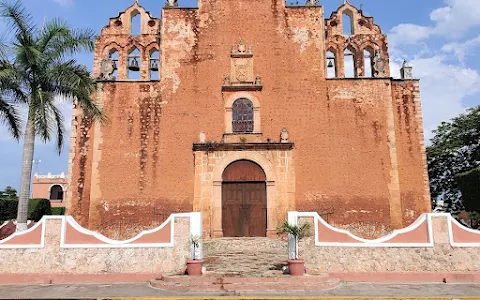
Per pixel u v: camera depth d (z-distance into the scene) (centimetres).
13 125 1681
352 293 1076
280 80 2148
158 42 2259
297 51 2184
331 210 1984
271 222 1969
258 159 2038
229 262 1443
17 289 1167
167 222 1314
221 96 2131
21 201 1434
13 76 1452
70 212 2016
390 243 1266
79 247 1291
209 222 1964
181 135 2084
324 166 2038
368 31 2258
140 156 2056
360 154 2048
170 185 2022
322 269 1261
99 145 2064
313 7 2236
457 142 2867
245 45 2195
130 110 2111
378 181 2016
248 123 2111
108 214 1989
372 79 2133
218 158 2039
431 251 1257
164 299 1018
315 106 2111
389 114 2091
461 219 2895
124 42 2253
